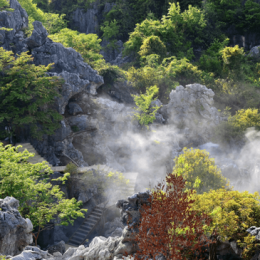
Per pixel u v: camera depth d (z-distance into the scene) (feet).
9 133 105.19
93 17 255.50
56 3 268.00
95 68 150.30
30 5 185.47
